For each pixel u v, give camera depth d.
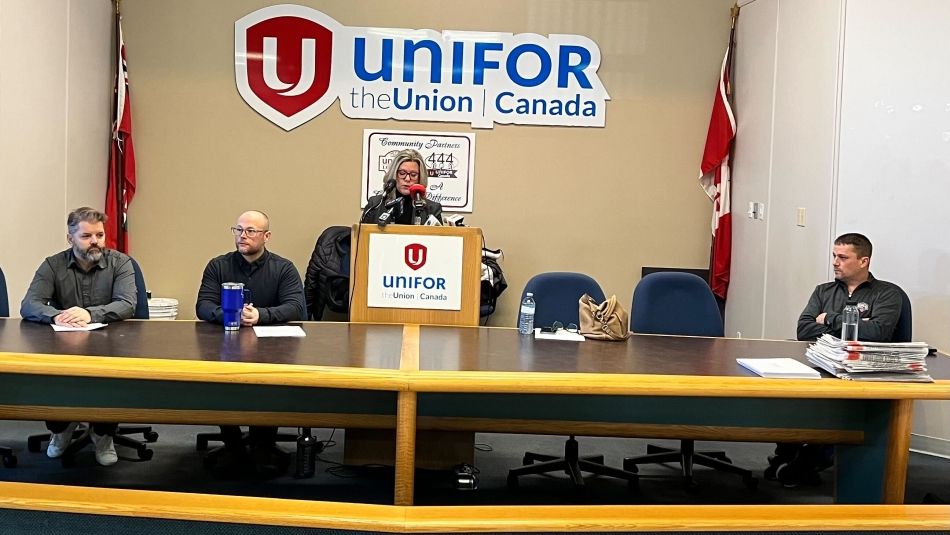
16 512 2.72
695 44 7.30
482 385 3.26
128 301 4.43
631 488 4.55
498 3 7.21
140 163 7.16
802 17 6.18
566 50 7.25
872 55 5.56
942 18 5.35
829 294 4.98
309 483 4.39
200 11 7.10
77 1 6.39
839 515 2.88
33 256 5.83
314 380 3.26
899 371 3.59
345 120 7.21
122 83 6.96
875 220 5.57
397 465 3.31
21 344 3.58
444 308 4.52
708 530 2.75
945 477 4.93
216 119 7.16
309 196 7.23
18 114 5.56
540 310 4.75
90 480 4.36
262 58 7.14
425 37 7.19
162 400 3.52
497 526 2.69
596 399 3.62
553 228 7.35
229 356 3.48
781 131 6.46
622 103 7.31
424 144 7.24
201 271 7.23
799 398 3.64
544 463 4.60
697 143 7.36
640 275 7.41
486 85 7.23
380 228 4.50
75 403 3.49
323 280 6.73
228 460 4.70
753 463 5.13
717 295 7.33
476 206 7.32
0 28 5.31
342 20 7.16
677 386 3.37
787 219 6.33
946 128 5.34
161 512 2.70
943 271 5.35
